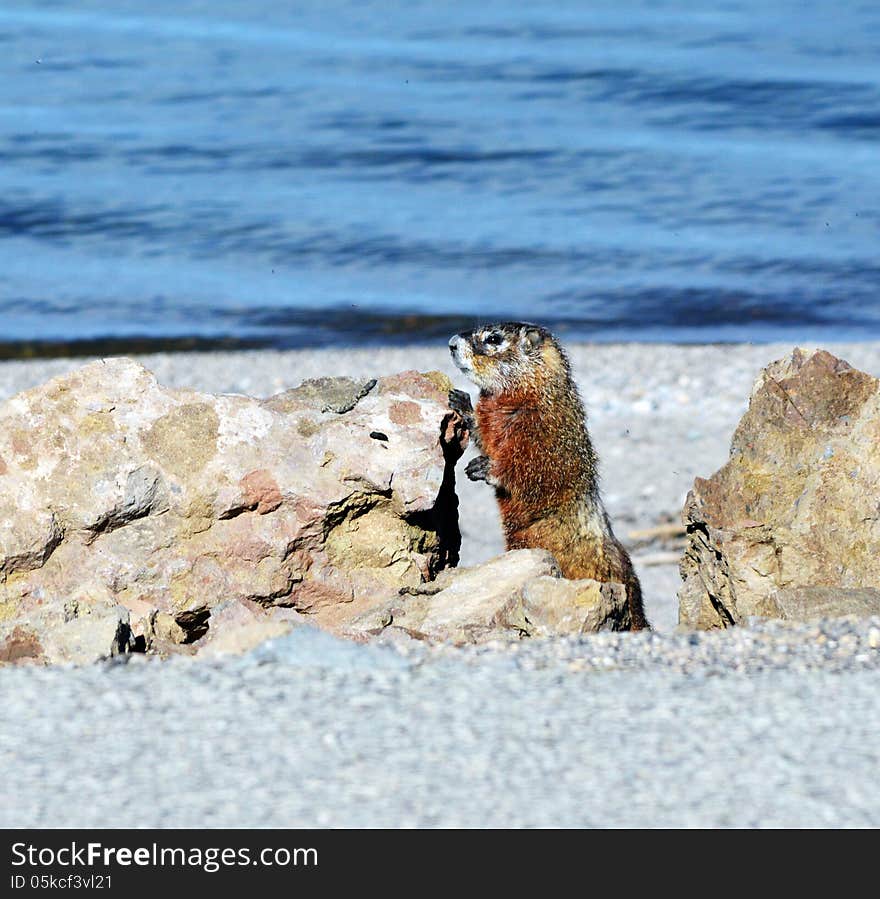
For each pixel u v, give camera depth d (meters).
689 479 75.31
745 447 43.19
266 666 31.00
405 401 41.66
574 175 156.75
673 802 24.45
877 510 41.31
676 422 87.00
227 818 24.02
